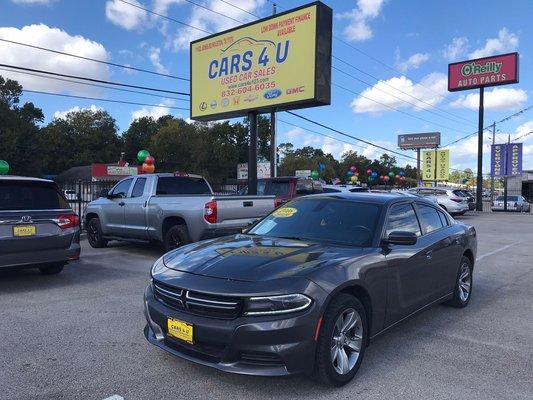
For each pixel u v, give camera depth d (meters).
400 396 3.87
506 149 40.66
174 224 10.16
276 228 5.40
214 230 9.40
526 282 8.61
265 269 3.96
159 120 97.38
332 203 5.48
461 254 6.49
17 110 69.00
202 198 9.51
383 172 117.31
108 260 10.30
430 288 5.62
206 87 18.12
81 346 4.90
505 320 6.08
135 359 4.55
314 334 3.73
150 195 10.69
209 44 18.00
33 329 5.44
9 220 7.18
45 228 7.58
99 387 3.96
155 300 4.26
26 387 3.96
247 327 3.62
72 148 93.44
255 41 16.50
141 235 10.80
